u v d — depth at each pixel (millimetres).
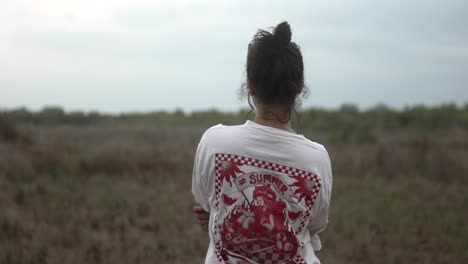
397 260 6133
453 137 17469
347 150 15422
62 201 8406
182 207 8477
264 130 2008
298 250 1987
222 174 1989
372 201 9156
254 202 1946
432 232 7293
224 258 1988
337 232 7102
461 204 9102
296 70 2012
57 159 11312
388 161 12469
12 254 5559
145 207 8234
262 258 1954
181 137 20844
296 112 2092
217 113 37688
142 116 37250
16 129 12703
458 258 6293
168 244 6375
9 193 8625
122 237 6613
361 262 6090
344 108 33469
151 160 12133
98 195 8875
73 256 5586
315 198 2010
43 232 6453
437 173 11828
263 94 2021
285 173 1988
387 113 31391
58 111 32156
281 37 2018
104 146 13117
